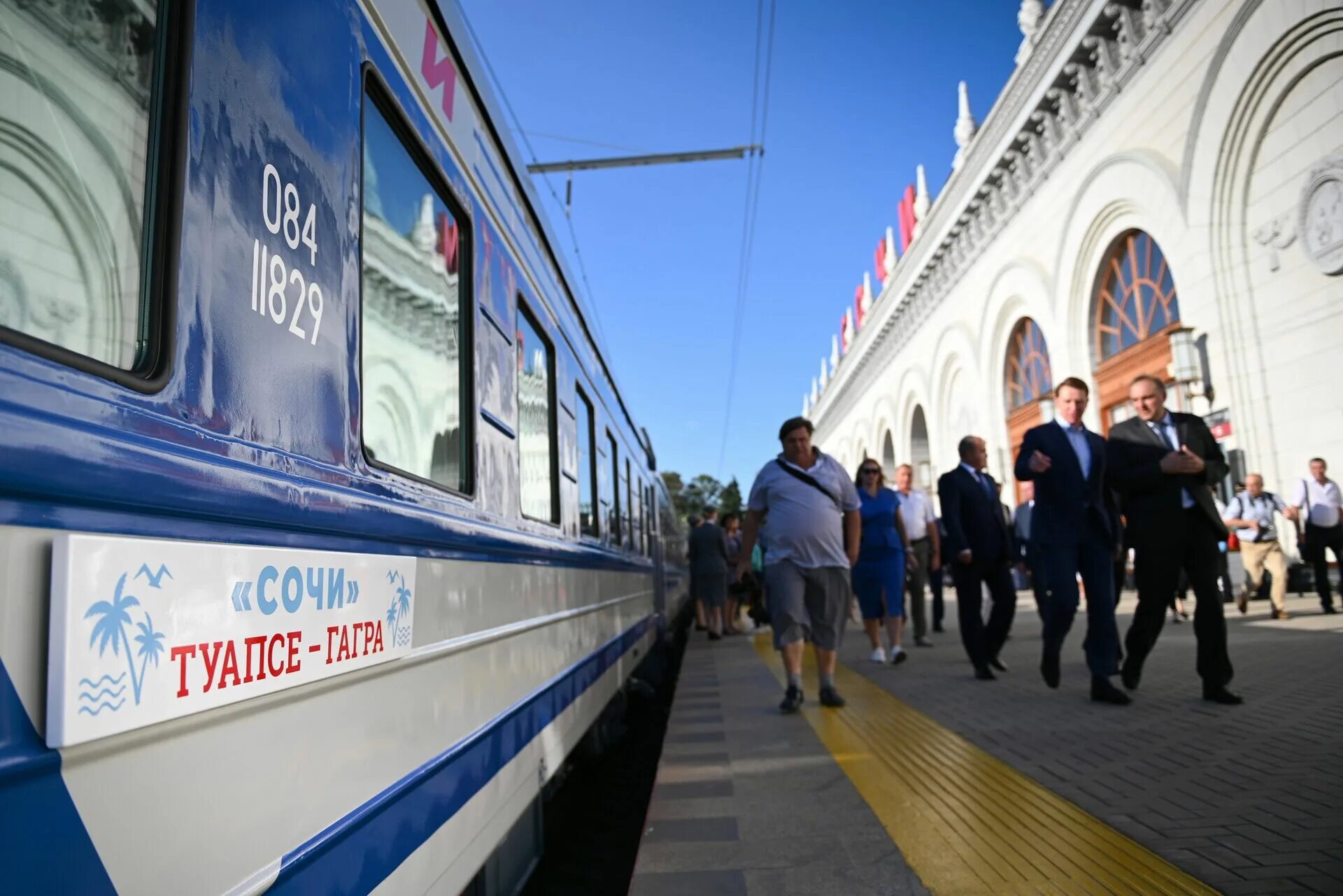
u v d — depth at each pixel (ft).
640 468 34.78
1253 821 10.23
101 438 3.99
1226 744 13.80
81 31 4.40
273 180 5.83
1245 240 42.32
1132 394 17.52
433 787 7.66
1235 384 42.32
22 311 3.92
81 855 3.71
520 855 11.40
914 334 96.58
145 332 4.58
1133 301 52.90
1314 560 35.17
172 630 4.31
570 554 15.49
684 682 25.50
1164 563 17.26
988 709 18.03
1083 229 55.72
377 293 7.69
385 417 7.65
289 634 5.39
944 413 87.45
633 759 24.18
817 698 20.89
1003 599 23.02
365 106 7.68
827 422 165.78
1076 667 24.07
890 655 27.27
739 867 9.96
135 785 4.05
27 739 3.48
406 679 7.24
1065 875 9.06
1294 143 39.01
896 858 9.94
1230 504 38.37
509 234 12.67
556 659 13.50
